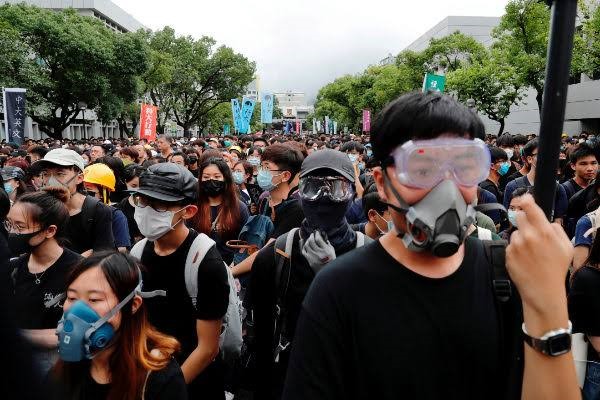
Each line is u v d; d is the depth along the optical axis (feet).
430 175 3.69
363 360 3.76
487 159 3.81
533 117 110.42
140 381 5.70
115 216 13.28
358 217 13.97
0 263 2.27
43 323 8.59
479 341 3.72
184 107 151.12
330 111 229.86
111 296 5.78
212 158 13.19
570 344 3.41
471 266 3.99
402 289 3.83
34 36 86.58
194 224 12.90
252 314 8.18
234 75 144.66
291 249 7.77
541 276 3.41
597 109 87.40
